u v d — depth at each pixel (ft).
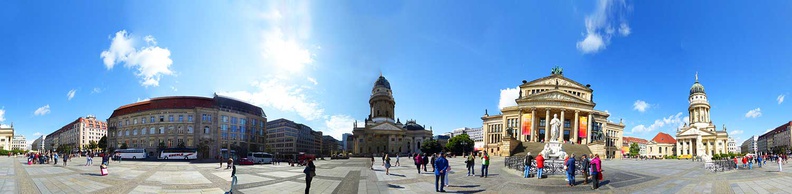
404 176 103.50
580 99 352.90
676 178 102.01
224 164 192.65
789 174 121.08
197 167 157.17
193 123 345.72
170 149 293.23
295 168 148.36
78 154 392.27
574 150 277.44
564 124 382.63
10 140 554.05
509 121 402.52
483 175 99.50
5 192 73.87
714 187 81.76
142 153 307.37
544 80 407.23
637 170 134.82
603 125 437.17
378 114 604.90
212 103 360.69
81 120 606.55
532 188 75.56
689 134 515.91
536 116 374.02
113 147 378.12
